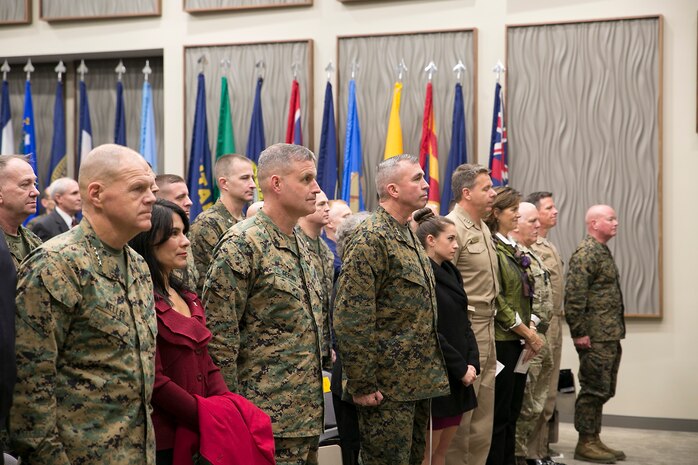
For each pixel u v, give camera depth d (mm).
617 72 6348
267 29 6906
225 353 2654
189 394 2340
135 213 2117
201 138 6672
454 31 6590
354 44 6758
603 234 5441
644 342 6348
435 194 6445
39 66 7598
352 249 3168
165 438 2336
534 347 4191
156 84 7359
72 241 2068
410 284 3217
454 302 3609
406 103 6688
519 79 6508
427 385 3236
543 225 5375
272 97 6875
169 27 7062
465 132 6516
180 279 2656
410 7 6680
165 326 2367
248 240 2750
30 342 1948
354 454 3635
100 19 7152
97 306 2055
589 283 5398
